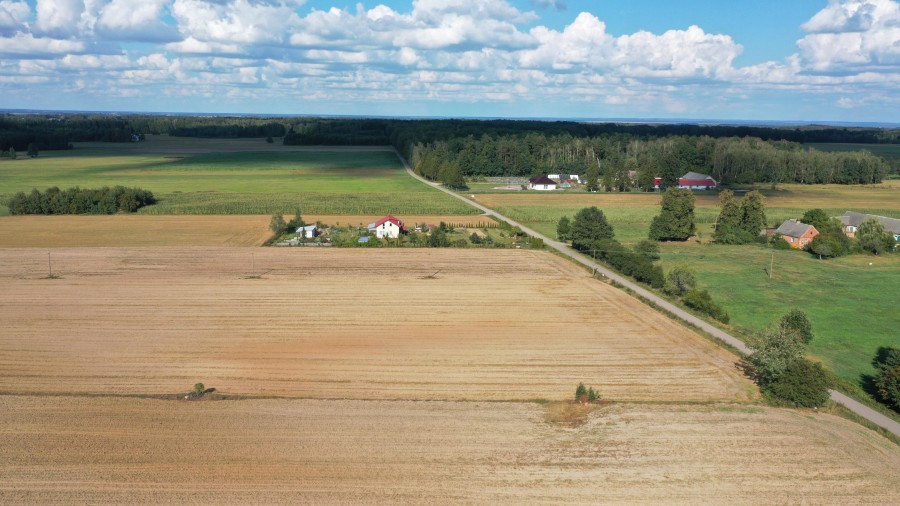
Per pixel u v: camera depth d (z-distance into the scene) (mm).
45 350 55094
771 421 43094
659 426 42312
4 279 77438
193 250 94938
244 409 44469
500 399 46875
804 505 33844
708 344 58156
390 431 41531
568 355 55219
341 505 33594
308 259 89562
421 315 65188
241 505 33469
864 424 44375
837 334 63250
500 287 75812
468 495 34594
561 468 37250
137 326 61156
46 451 38438
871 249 99312
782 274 86438
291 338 58500
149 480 35562
